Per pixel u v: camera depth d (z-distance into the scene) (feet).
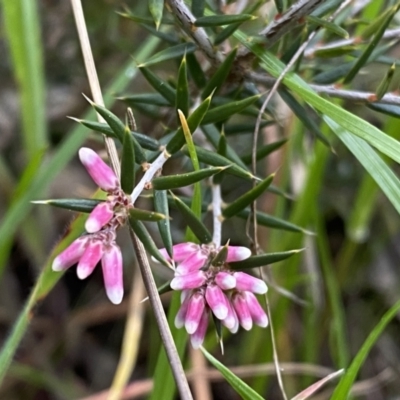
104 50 0.79
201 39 0.43
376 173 0.43
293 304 0.81
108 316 0.82
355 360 0.42
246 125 0.50
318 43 0.50
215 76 0.43
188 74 0.49
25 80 0.64
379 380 0.76
